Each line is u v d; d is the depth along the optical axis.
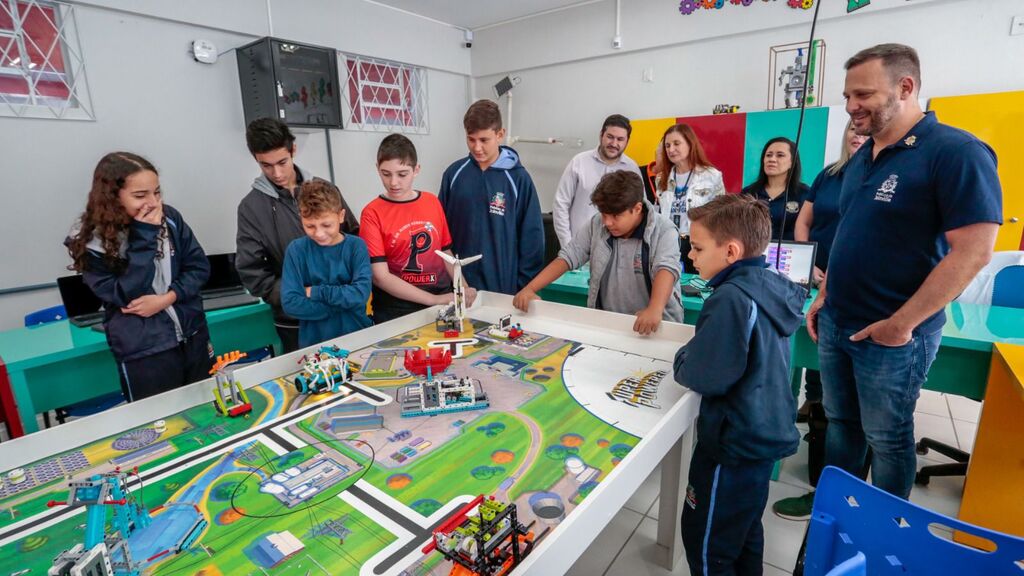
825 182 2.21
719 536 1.20
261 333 2.36
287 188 1.90
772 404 1.12
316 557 0.67
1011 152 2.70
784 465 1.99
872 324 1.32
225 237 3.17
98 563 0.56
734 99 3.53
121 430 1.00
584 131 4.25
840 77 3.15
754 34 3.37
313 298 1.49
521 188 2.05
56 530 0.73
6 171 2.35
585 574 1.45
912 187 1.23
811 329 1.63
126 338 1.45
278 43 2.86
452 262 1.54
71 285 2.01
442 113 4.57
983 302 2.01
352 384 1.20
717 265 1.15
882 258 1.31
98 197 1.34
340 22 3.59
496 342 1.45
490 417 1.03
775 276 1.12
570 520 0.70
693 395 1.09
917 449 2.02
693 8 3.50
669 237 1.63
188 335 1.57
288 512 0.76
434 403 1.07
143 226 1.41
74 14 2.47
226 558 0.67
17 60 2.35
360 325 1.63
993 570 0.64
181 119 2.90
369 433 0.98
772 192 2.71
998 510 1.50
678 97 3.74
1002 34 2.71
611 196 1.55
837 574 0.53
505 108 4.62
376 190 4.08
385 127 4.07
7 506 0.78
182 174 2.94
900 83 1.22
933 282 1.18
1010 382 1.41
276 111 2.92
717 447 1.14
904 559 0.71
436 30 4.32
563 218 3.02
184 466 0.88
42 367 1.74
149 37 2.72
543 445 0.93
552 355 1.35
